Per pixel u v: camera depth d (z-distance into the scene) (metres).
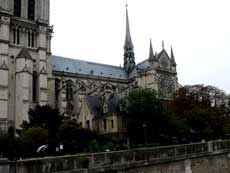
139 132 80.00
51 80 112.00
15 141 58.56
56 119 76.81
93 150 57.94
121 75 151.50
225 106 115.19
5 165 21.03
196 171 39.78
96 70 144.50
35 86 106.12
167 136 79.69
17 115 97.56
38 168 22.98
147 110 80.38
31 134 62.97
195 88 114.81
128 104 83.31
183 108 102.00
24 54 101.75
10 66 101.94
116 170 29.08
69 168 25.03
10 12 102.81
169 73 138.62
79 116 97.81
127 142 73.19
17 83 100.19
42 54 107.81
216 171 43.41
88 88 127.25
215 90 116.00
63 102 116.38
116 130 82.44
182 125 83.25
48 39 114.06
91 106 93.62
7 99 96.31
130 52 160.00
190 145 39.47
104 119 87.19
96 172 27.11
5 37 100.31
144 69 140.38
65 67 133.38
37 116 77.50
